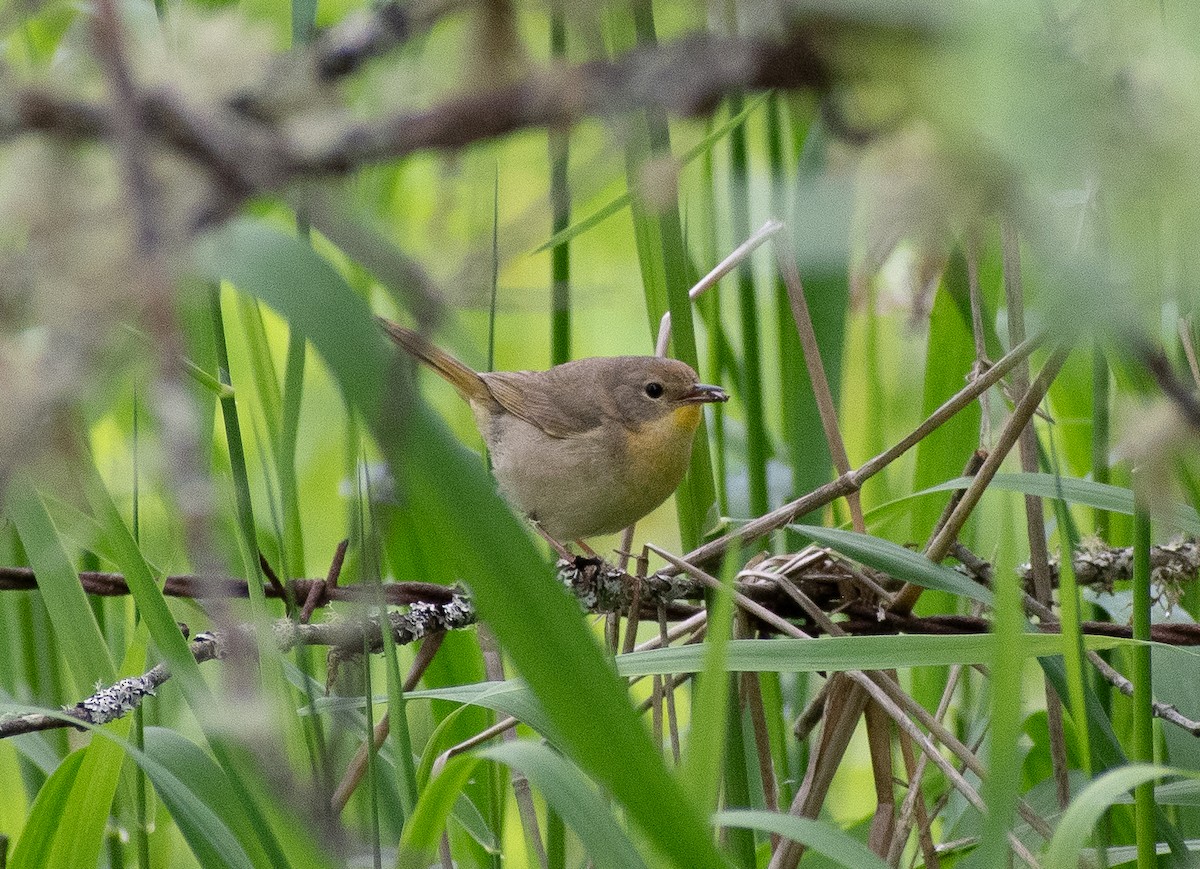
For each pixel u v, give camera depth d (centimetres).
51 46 500
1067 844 328
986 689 663
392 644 414
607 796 543
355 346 236
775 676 673
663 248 613
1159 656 661
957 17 128
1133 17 134
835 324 732
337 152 143
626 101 138
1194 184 131
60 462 141
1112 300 145
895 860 553
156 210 136
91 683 489
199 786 507
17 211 136
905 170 137
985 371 617
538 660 262
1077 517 827
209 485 152
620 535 1207
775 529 619
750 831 583
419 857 374
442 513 248
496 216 408
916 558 561
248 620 554
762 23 135
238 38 149
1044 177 132
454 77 147
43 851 488
